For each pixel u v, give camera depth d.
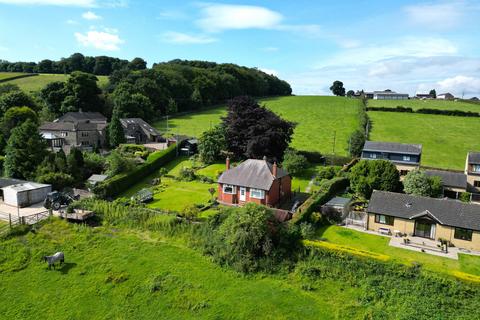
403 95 191.25
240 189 55.50
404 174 69.50
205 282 35.88
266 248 38.25
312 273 36.53
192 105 151.25
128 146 86.94
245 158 79.25
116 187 58.91
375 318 30.64
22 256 39.44
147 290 34.75
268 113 77.81
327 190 55.56
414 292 32.75
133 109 117.44
